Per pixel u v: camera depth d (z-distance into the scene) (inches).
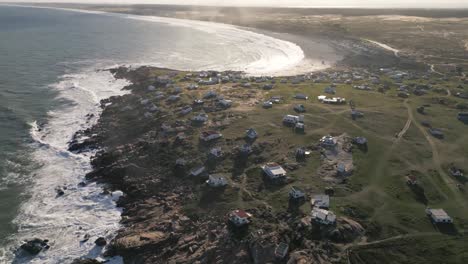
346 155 3093.0
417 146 3282.5
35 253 2321.6
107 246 2345.0
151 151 3373.5
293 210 2377.0
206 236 2246.6
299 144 3309.5
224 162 3085.6
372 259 1956.2
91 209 2743.6
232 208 2468.0
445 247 2063.2
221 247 2110.0
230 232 2209.6
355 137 3430.1
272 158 3102.9
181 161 3100.4
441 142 3378.4
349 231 2135.8
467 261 1959.9
